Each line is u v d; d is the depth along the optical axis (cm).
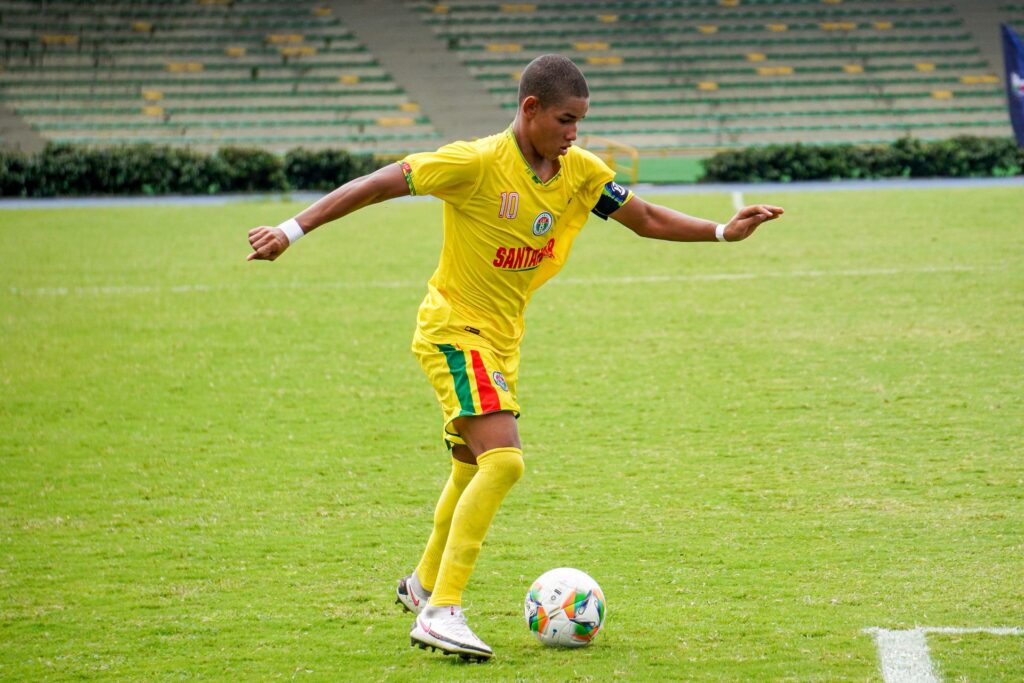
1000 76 12594
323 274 5319
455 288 1602
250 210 8044
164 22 13000
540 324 4159
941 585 1784
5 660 1572
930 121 12006
